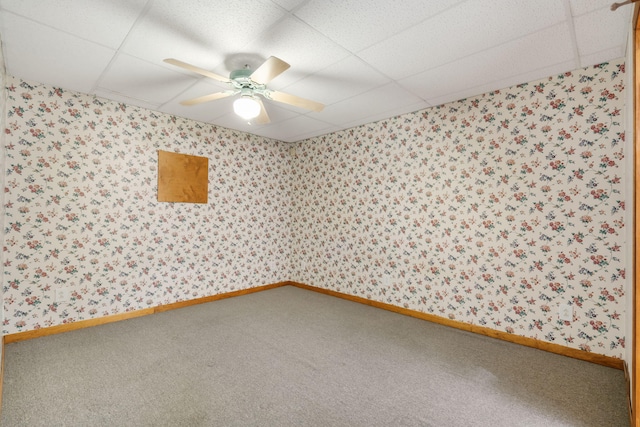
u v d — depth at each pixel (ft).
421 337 9.42
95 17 5.90
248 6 5.57
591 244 7.81
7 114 8.42
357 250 13.23
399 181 11.76
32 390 6.29
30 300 8.87
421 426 5.45
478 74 8.28
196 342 8.84
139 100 10.30
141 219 11.07
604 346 7.64
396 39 6.61
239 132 14.01
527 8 5.62
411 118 11.39
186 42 6.75
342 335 9.52
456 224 10.23
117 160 10.47
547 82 8.46
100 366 7.34
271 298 13.66
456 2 5.47
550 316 8.41
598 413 5.83
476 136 9.77
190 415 5.64
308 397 6.26
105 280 10.27
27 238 8.80
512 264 9.07
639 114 5.04
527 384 6.80
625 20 5.92
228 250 13.70
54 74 8.38
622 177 7.41
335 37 6.55
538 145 8.62
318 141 14.88
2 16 5.83
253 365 7.54
